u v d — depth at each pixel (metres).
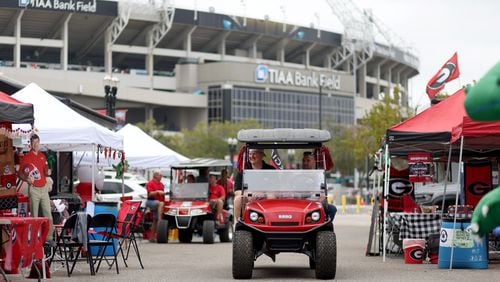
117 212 19.28
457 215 18.42
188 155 117.94
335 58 170.00
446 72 26.44
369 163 106.12
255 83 149.75
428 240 20.00
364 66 174.25
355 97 165.88
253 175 16.95
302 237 15.85
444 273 17.19
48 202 17.27
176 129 148.25
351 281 15.59
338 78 162.50
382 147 22.69
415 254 19.81
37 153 17.20
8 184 16.56
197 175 31.61
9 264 14.20
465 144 21.81
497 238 20.86
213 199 29.14
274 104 152.00
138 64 157.88
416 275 16.78
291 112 154.50
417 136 20.11
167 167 34.75
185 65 149.25
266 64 150.88
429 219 21.05
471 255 18.30
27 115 15.13
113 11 135.38
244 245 15.82
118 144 23.41
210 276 16.78
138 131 35.41
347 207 76.94
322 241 15.68
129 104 140.12
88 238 17.00
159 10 141.00
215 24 149.12
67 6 130.62
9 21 133.75
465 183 23.33
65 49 134.75
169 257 22.06
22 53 144.25
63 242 16.67
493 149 23.94
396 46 180.62
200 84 149.00
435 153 25.23
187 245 27.56
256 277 16.56
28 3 127.75
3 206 16.53
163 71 158.50
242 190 16.88
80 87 125.81
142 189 38.22
